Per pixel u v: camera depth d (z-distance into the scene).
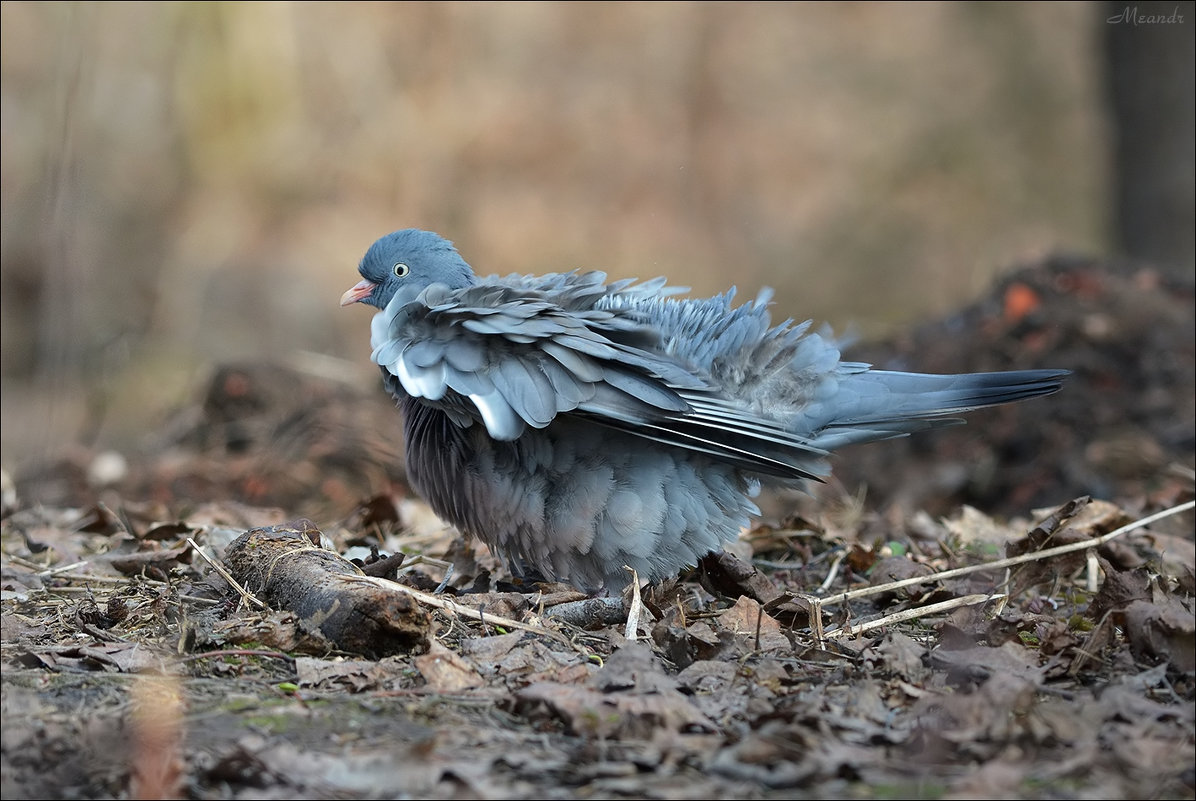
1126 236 19.48
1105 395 13.75
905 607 7.68
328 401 14.80
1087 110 31.53
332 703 5.56
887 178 32.25
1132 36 19.05
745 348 7.45
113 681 5.78
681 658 6.20
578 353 6.93
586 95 31.41
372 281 8.76
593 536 7.18
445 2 29.41
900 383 7.58
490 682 5.88
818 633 6.71
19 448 16.64
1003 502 13.32
